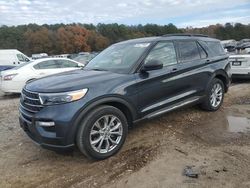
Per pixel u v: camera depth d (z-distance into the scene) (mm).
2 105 9211
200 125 5906
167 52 5629
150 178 3887
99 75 4758
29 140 5480
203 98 6406
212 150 4660
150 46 5340
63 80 4555
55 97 4137
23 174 4191
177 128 5750
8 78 10938
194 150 4684
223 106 7316
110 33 90938
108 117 4488
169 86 5465
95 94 4320
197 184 3676
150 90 5094
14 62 20859
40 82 4652
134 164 4301
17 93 11594
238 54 10992
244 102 7762
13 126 6426
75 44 86625
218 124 5930
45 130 4191
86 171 4195
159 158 4434
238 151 4598
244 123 5957
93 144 4336
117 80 4676
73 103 4141
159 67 4980
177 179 3816
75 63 12367
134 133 5527
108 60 5559
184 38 6160
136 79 4883
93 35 90062
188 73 5879
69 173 4164
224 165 4141
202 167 4102
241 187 3584
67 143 4137
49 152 4879
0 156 4805
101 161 4465
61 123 4062
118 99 4574
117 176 4004
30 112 4379
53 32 87562
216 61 6707
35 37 85250
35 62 11445
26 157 4742
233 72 10664
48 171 4250
